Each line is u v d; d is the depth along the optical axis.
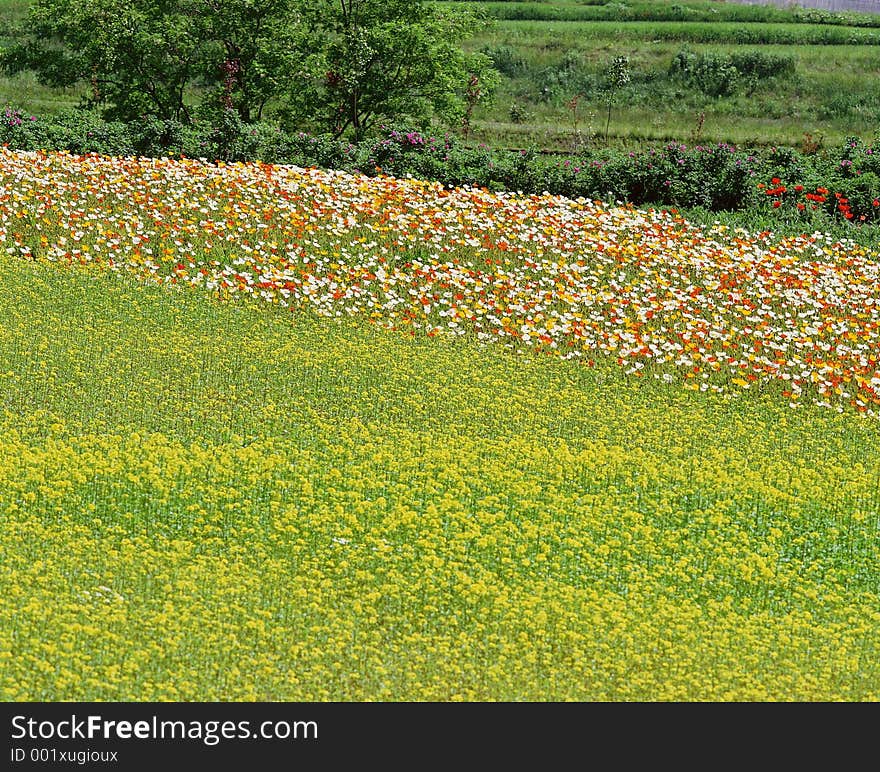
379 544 25.88
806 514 30.33
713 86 98.38
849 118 93.19
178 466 29.00
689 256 51.00
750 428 36.44
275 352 38.59
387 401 35.56
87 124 62.44
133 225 49.06
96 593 22.38
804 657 22.80
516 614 23.52
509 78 101.81
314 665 20.88
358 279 46.75
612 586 25.44
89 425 31.39
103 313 40.41
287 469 29.80
